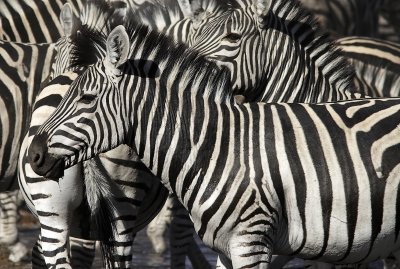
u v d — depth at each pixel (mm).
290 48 12391
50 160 9875
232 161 10008
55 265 10930
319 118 10273
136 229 12320
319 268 11398
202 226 10125
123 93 10086
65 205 10891
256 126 10156
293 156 10023
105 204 11078
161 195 11969
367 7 24672
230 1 13219
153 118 10156
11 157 12977
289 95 12398
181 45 10398
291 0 12547
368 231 10109
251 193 9906
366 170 10078
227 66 12117
